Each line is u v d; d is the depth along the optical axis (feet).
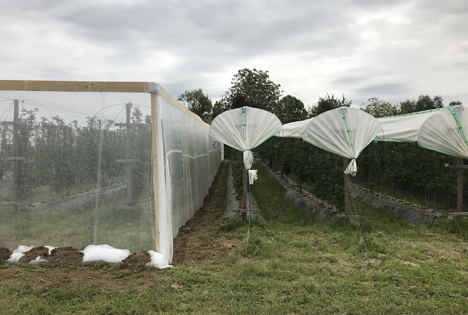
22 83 19.10
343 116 24.94
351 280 16.16
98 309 12.87
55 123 19.30
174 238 23.95
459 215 26.78
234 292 14.74
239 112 25.09
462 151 26.07
